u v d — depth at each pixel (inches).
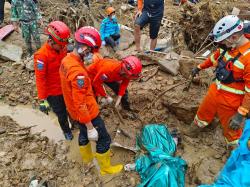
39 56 163.2
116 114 209.5
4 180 172.2
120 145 187.8
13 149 190.2
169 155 171.6
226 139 174.6
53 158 186.2
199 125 183.9
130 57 171.5
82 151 175.3
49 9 351.3
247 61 144.3
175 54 250.1
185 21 272.5
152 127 188.4
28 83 238.8
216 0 410.3
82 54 144.2
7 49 267.9
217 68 158.6
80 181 173.3
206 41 269.4
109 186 170.6
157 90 220.4
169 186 156.0
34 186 166.1
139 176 173.2
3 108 222.4
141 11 270.5
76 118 161.0
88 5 354.6
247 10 333.4
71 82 142.7
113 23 293.9
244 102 149.1
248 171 103.3
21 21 257.1
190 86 210.7
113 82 194.7
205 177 165.9
